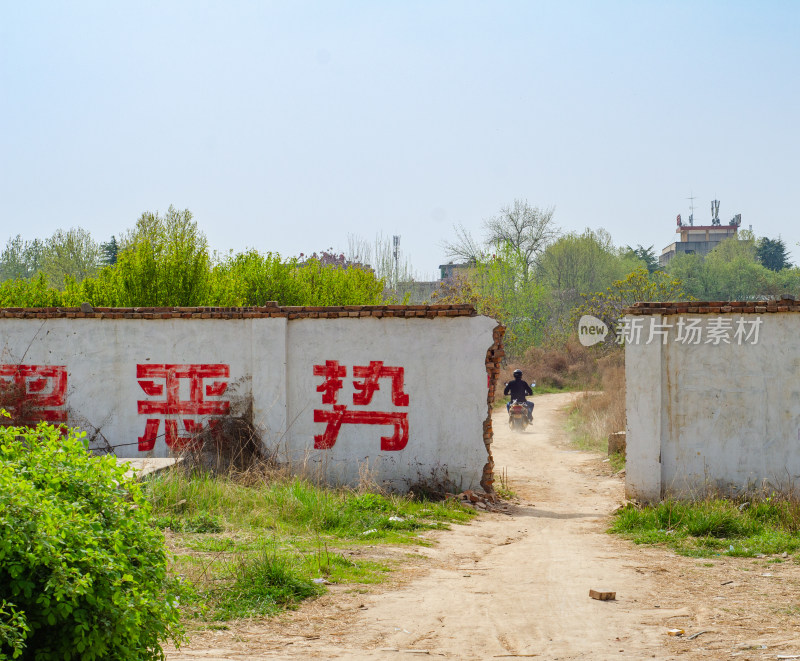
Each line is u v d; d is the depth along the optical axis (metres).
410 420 12.93
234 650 5.23
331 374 13.20
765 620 5.96
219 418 13.59
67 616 3.60
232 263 24.09
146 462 12.41
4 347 14.27
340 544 8.71
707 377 11.46
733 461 11.38
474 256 51.31
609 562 8.27
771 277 67.62
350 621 5.95
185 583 4.42
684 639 5.52
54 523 3.65
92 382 14.02
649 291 34.19
